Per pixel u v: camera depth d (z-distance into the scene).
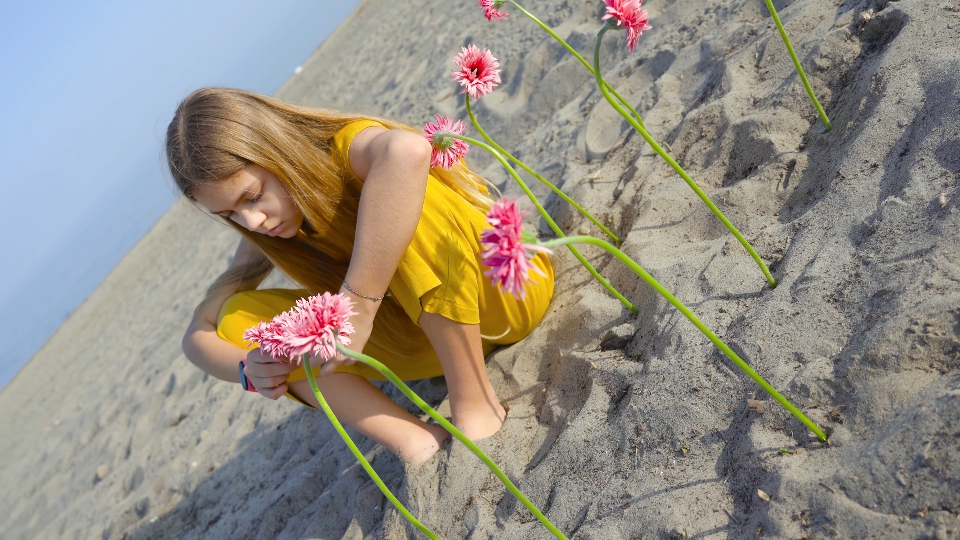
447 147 1.41
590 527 1.13
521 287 0.82
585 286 1.68
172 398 3.51
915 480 0.84
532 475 1.31
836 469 0.92
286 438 2.30
